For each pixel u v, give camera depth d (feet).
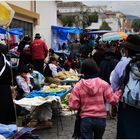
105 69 29.48
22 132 19.34
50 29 81.25
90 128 17.03
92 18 204.33
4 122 23.66
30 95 28.09
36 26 73.97
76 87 17.24
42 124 27.07
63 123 28.89
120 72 16.92
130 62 16.72
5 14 24.45
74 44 73.20
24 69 30.45
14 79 32.14
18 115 27.66
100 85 17.13
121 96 16.80
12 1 60.13
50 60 43.78
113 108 23.68
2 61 23.38
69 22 149.48
